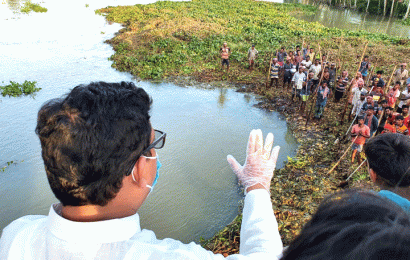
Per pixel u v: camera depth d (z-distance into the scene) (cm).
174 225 619
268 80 1392
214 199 690
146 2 3800
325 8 4344
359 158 779
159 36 1997
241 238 91
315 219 56
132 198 84
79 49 1853
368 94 965
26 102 1149
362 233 46
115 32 2317
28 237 81
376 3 4019
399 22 3409
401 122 785
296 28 2566
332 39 2239
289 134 996
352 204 54
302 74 1127
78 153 73
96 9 3153
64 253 73
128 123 77
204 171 785
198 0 3941
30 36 2055
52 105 78
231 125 1038
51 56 1692
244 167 110
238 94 1305
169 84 1392
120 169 76
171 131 980
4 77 1367
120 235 75
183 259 72
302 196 681
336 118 1073
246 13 3278
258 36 2186
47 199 681
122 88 85
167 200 683
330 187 711
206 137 952
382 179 190
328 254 46
